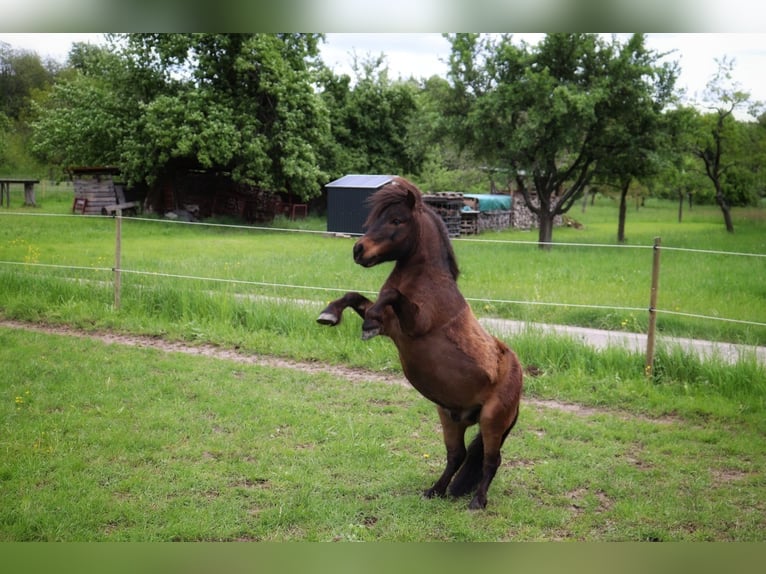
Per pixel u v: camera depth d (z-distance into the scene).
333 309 4.32
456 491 5.11
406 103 39.72
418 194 4.51
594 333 10.51
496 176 25.70
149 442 5.94
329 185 28.61
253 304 10.45
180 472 5.39
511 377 4.80
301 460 5.72
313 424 6.59
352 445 6.06
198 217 33.09
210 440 6.11
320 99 33.12
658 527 4.76
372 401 7.42
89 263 15.70
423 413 7.05
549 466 5.75
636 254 21.75
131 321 10.28
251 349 9.29
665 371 8.29
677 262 19.36
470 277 15.27
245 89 32.12
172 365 8.35
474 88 25.22
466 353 4.57
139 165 30.34
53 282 11.57
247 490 5.09
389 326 4.62
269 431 6.40
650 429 6.76
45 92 51.34
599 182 27.75
